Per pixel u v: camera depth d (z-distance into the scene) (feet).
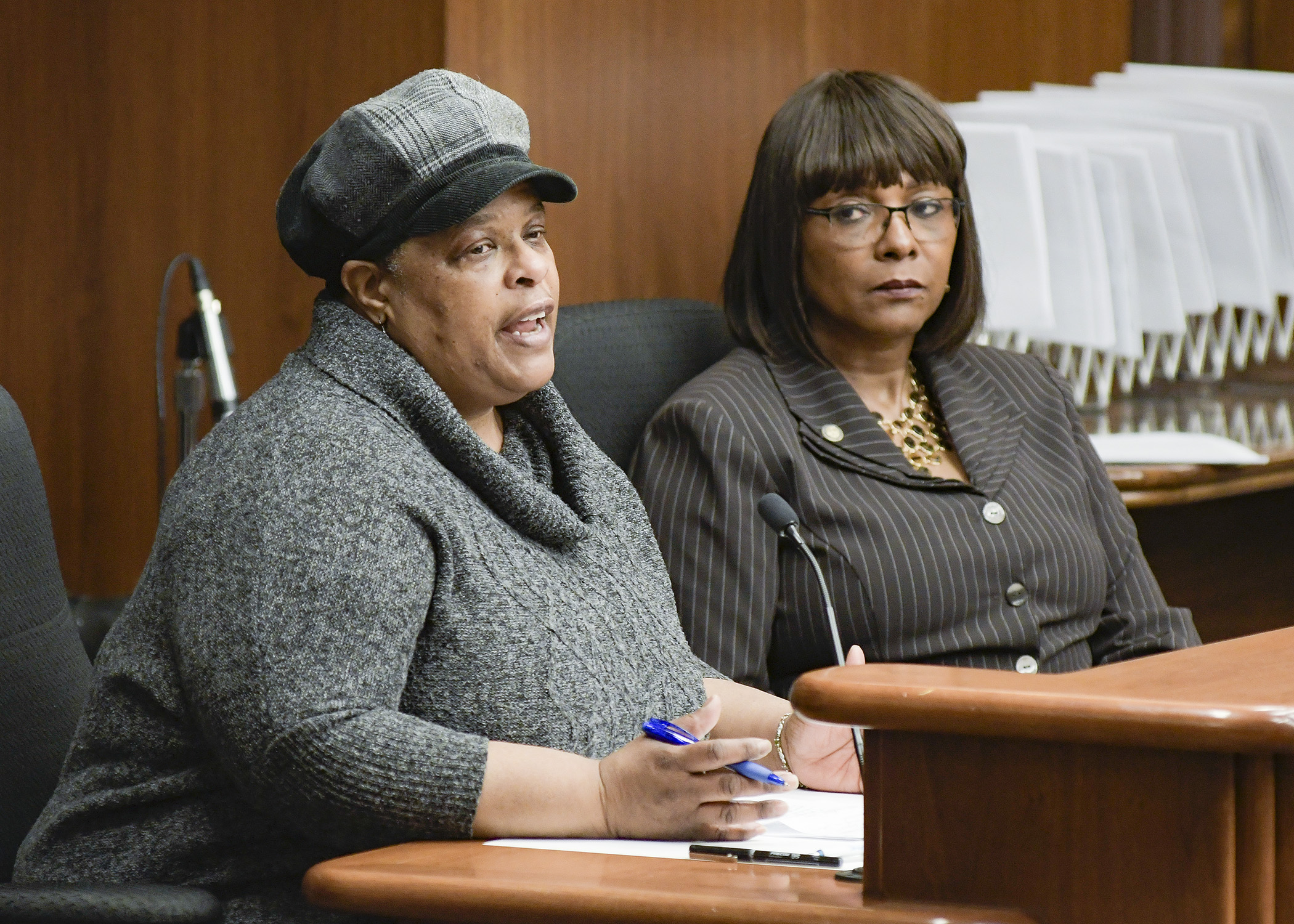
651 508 25.95
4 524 19.62
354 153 18.71
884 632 25.39
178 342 30.48
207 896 15.61
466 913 13.35
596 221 34.78
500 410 20.72
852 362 28.04
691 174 36.81
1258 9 55.62
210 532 16.83
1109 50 50.85
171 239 37.40
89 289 39.24
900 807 12.35
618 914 12.79
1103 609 28.37
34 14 39.06
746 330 28.22
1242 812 11.30
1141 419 39.75
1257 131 44.37
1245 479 32.89
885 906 12.17
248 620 16.29
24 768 19.36
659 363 28.94
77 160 38.96
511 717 17.61
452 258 18.88
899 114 27.30
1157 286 40.47
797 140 27.43
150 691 17.12
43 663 19.83
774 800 16.58
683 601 25.22
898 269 26.99
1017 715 11.61
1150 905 11.44
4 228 40.24
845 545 25.49
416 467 17.71
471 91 19.21
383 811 15.90
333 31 33.58
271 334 35.53
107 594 40.01
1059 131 40.65
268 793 16.19
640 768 16.28
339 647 16.28
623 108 35.17
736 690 21.62
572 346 28.14
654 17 35.73
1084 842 11.67
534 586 18.24
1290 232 44.68
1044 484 27.71
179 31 36.63
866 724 12.07
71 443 40.11
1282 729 10.86
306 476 16.97
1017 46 46.55
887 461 26.48
